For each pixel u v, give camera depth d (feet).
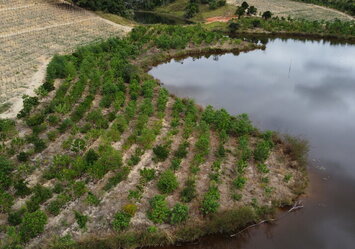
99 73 157.89
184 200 85.30
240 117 123.13
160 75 185.47
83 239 73.77
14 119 119.14
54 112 124.67
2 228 75.36
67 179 88.69
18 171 91.97
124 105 136.36
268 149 103.76
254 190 91.71
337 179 100.78
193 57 223.10
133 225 79.05
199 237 78.95
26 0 298.35
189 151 106.42
